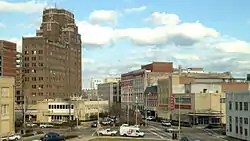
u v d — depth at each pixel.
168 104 155.25
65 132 107.31
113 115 167.62
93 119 164.00
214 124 122.56
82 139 85.25
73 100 157.88
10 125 96.94
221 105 127.25
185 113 137.00
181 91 152.75
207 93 128.50
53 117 155.38
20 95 190.75
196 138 88.75
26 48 196.12
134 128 93.50
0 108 93.06
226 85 144.50
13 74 195.00
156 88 176.75
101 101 183.62
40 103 157.50
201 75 189.62
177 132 104.06
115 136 93.88
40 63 194.25
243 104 86.75
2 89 94.31
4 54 189.50
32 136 96.00
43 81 193.50
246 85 146.38
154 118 166.25
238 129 89.31
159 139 86.06
